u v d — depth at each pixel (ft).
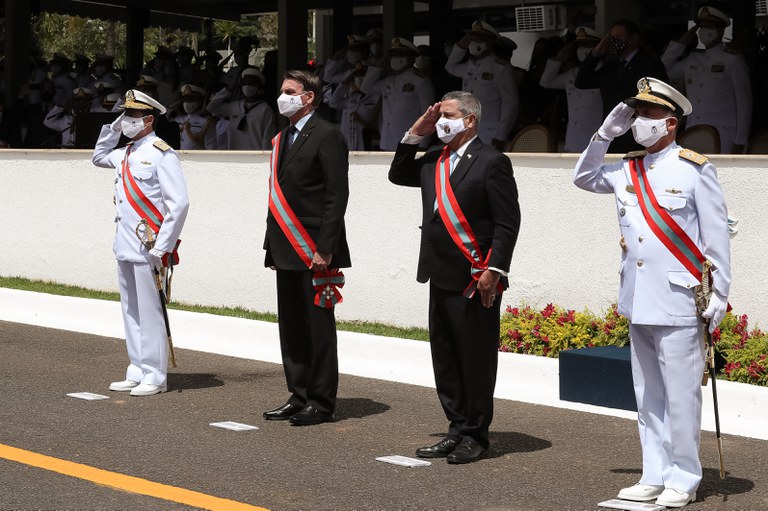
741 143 64.23
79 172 78.02
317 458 38.78
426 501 33.83
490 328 38.68
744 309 51.85
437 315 39.19
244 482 35.58
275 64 91.56
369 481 35.96
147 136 48.78
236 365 57.00
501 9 106.83
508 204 37.91
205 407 46.83
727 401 45.70
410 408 47.47
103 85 100.83
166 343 49.52
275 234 44.45
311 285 44.09
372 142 81.97
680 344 33.22
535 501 33.99
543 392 50.37
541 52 75.77
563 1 101.30
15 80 100.17
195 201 72.33
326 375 44.29
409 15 87.04
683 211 33.19
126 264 49.11
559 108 73.87
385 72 77.97
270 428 43.32
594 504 33.73
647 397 34.32
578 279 56.95
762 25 86.94
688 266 33.17
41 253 80.53
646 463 34.24
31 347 60.29
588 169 35.22
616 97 62.59
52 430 42.04
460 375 39.47
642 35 65.21
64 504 32.94
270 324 60.70
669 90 33.27
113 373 53.42
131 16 131.44
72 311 69.21
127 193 48.26
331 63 86.79
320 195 43.98
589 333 53.11
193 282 72.90
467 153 38.42
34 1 129.70
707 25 64.59
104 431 42.06
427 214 39.17
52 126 100.73
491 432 43.27
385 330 63.00
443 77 81.97
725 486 35.99
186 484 35.22
